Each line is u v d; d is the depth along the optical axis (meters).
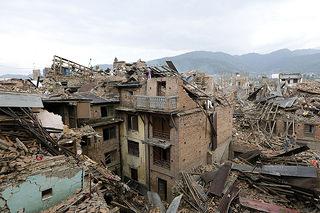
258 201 15.94
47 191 10.16
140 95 24.22
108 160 27.28
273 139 31.42
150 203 17.33
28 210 9.51
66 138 14.38
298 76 68.81
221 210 15.30
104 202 10.87
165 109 21.81
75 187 11.10
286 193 17.17
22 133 11.91
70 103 19.28
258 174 18.88
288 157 22.48
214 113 26.28
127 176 28.42
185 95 23.05
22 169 9.62
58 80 36.56
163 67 26.70
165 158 24.58
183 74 31.02
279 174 18.16
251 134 32.53
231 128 30.09
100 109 25.62
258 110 38.78
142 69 30.62
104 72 44.56
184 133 22.88
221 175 19.02
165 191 24.84
